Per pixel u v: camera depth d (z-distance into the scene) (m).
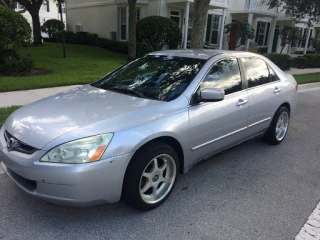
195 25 9.16
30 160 2.65
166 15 17.69
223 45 21.00
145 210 3.12
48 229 2.81
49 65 11.94
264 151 4.96
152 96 3.52
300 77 13.42
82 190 2.62
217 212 3.19
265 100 4.57
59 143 2.64
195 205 3.30
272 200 3.47
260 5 20.62
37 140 2.72
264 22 23.64
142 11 18.33
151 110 3.15
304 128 6.38
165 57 4.24
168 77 3.79
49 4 34.78
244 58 4.47
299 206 3.37
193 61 3.96
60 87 8.34
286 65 16.84
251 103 4.27
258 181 3.92
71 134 2.69
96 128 2.77
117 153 2.74
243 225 2.99
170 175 3.32
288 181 3.96
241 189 3.69
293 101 5.35
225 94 3.93
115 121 2.89
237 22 19.62
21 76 9.48
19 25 9.03
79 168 2.58
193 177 3.95
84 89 3.94
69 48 18.64
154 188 3.18
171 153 3.21
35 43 19.45
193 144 3.47
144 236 2.78
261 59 4.85
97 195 2.71
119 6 18.78
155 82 3.77
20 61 9.70
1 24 8.59
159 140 3.19
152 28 15.19
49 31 24.05
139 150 2.96
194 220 3.04
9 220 2.92
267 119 4.75
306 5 14.71
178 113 3.28
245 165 4.39
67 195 2.62
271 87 4.77
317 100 9.45
